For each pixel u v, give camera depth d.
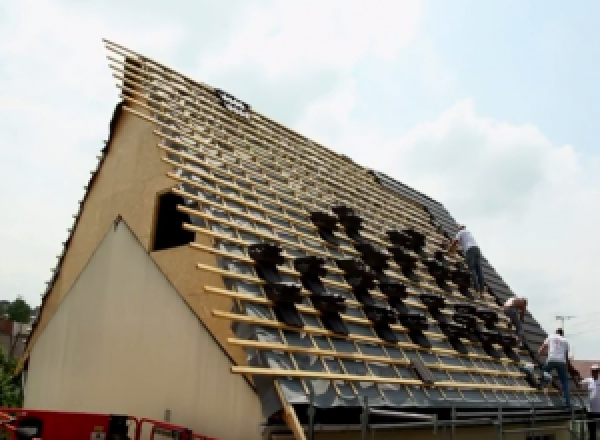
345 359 8.17
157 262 9.34
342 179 14.91
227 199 9.18
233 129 12.08
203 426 7.67
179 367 8.32
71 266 11.75
